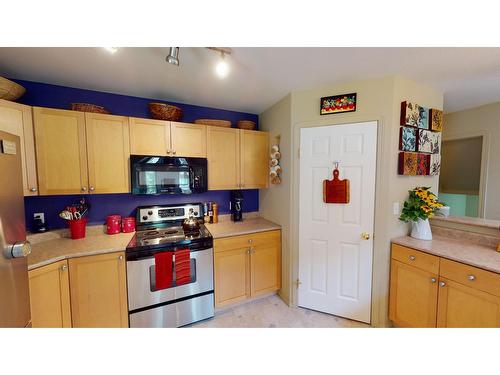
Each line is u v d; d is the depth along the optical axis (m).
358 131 1.83
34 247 1.64
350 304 1.95
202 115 2.49
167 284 1.74
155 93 2.08
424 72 1.68
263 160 2.52
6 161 0.96
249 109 2.60
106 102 2.04
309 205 2.06
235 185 2.36
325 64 1.55
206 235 1.97
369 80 1.78
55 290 1.44
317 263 2.06
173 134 2.03
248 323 1.95
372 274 1.85
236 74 1.70
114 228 2.00
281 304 2.23
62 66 1.54
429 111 1.93
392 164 1.75
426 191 1.82
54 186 1.63
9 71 1.60
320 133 1.97
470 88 1.99
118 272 1.64
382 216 1.78
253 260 2.19
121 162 1.85
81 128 1.71
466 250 1.52
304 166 2.05
